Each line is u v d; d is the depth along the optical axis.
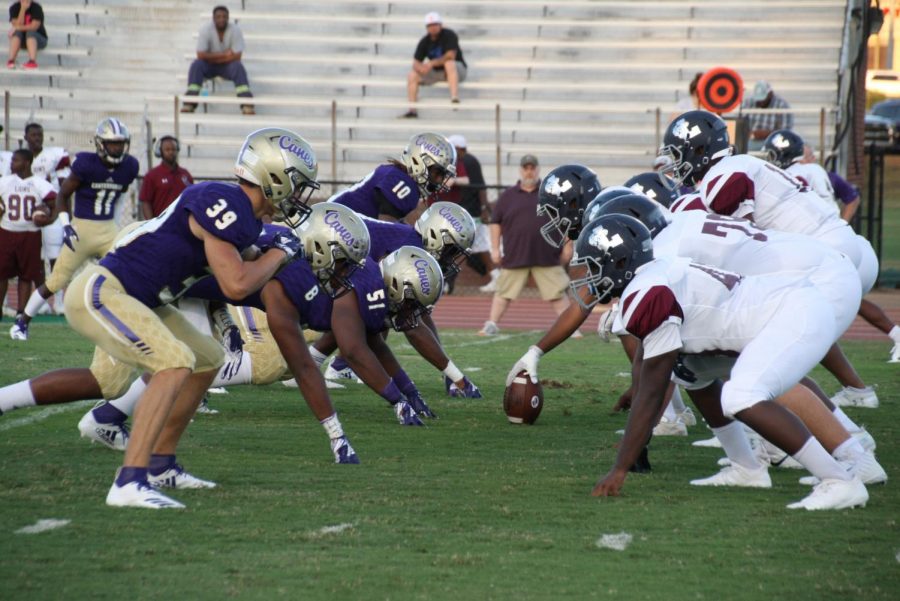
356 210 18.88
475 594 8.46
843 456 11.68
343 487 12.07
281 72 47.88
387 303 15.92
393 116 46.69
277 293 13.52
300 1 49.56
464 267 41.38
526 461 13.78
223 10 44.78
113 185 25.83
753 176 14.33
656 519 10.83
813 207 14.67
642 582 8.82
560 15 48.81
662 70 46.69
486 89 46.81
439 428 16.22
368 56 48.38
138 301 11.09
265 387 20.08
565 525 10.55
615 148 44.41
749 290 11.59
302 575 8.84
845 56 44.34
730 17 47.94
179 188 30.47
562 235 15.79
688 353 11.84
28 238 29.45
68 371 12.20
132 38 48.69
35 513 10.60
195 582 8.62
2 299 30.00
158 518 10.51
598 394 19.91
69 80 47.31
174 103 45.41
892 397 19.56
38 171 31.27
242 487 11.99
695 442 15.47
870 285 16.70
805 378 13.23
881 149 42.88
